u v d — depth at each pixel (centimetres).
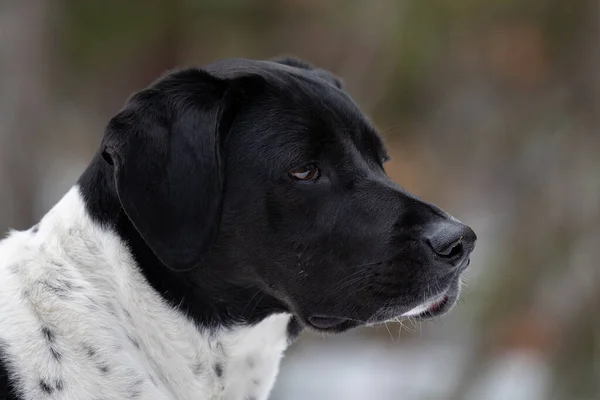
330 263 529
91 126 2359
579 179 1403
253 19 2144
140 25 2133
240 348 534
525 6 1606
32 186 1444
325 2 1966
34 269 503
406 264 521
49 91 1717
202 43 2248
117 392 486
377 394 1521
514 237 1411
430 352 1755
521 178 1465
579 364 1342
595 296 1338
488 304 1381
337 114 545
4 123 1408
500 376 1439
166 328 512
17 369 472
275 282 533
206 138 509
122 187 493
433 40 1620
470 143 1758
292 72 564
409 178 1847
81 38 2078
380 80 1636
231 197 527
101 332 492
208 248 505
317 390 1557
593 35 1505
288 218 527
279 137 529
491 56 1678
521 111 1591
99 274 505
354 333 1883
